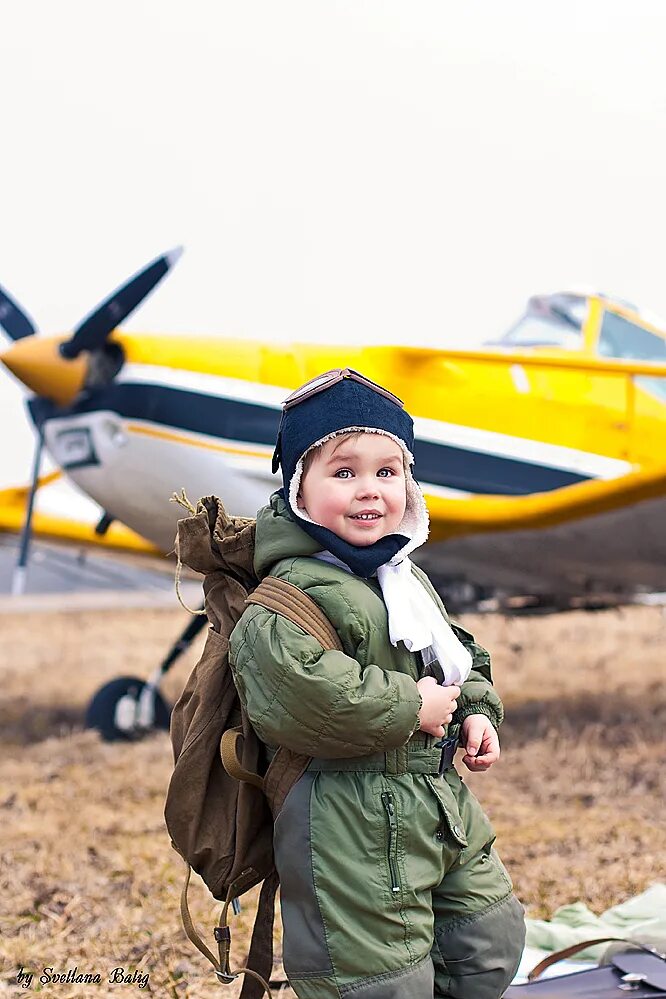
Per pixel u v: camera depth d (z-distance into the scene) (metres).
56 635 15.67
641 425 5.35
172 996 2.59
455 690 1.69
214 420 5.24
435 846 1.64
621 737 5.92
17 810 4.67
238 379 5.30
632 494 4.98
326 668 1.57
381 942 1.59
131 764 5.71
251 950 1.82
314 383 1.74
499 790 4.82
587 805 4.49
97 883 3.54
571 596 6.78
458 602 6.46
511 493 5.30
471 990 1.69
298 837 1.63
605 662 10.08
